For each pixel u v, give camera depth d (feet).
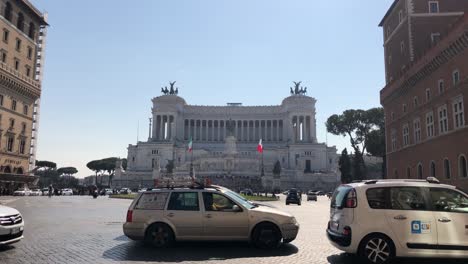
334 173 480.23
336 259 52.26
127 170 542.98
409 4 211.82
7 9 278.26
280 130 651.66
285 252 56.90
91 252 55.93
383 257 48.11
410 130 204.64
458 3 208.03
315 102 623.36
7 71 271.90
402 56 221.46
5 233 54.44
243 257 52.95
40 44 412.98
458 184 149.59
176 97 637.30
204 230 59.26
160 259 51.34
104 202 204.03
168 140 594.24
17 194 277.03
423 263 49.98
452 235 47.88
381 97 254.47
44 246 60.29
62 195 336.90
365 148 466.70
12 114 285.02
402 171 217.36
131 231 59.82
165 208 60.23
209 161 485.97
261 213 60.08
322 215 127.85
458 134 149.79
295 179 476.95
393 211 48.62
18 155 293.84
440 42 160.66
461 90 147.33
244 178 442.50
